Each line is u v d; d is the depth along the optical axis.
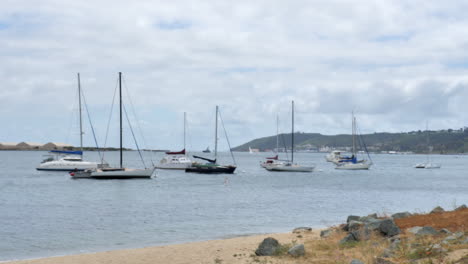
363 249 17.17
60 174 91.81
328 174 102.88
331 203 45.38
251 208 40.91
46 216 35.50
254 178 85.94
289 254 17.61
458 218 22.12
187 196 52.09
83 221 32.78
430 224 21.56
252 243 22.08
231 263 17.34
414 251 15.84
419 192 59.44
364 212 38.25
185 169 98.62
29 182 72.75
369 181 81.06
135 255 19.86
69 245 24.14
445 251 15.59
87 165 96.12
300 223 31.78
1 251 22.64
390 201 47.69
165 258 19.08
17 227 30.08
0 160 180.88
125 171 76.38
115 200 47.75
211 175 92.25
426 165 148.12
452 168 148.62
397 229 19.50
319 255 17.30
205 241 23.25
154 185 67.88
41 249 23.14
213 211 38.66
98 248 23.34
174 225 30.95
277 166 108.50
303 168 107.69
